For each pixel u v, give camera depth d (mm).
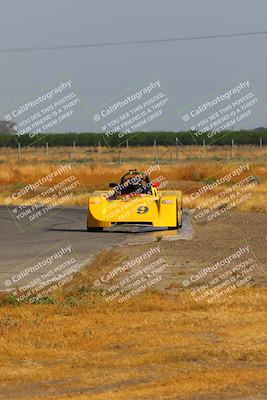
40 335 24328
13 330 25000
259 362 21062
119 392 18656
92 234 50500
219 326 24953
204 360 21359
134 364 21156
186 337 23750
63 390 19141
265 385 18812
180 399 17875
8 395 18812
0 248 44719
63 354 22438
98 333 24469
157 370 20516
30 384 19719
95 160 158500
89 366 21156
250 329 24438
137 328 25062
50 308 28078
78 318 26562
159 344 23078
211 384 18969
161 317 26359
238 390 18469
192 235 48281
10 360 21938
